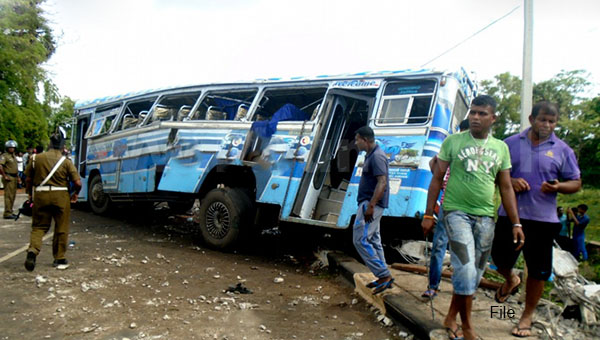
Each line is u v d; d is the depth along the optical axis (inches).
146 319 163.3
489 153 130.9
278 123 277.9
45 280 203.0
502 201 134.5
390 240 244.8
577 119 1033.5
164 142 332.2
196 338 148.1
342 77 266.5
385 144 234.8
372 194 179.3
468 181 131.6
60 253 230.4
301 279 230.7
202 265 249.3
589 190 929.5
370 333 158.2
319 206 275.4
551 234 135.9
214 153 297.4
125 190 368.8
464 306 129.9
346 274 222.1
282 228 309.4
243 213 282.4
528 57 171.3
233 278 226.2
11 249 265.0
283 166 267.4
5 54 740.0
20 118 758.5
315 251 283.3
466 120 178.9
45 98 847.7
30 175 225.3
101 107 430.0
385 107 245.1
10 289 189.9
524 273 168.4
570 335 136.6
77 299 181.6
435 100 229.9
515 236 131.2
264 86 297.6
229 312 174.4
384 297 174.1
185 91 341.4
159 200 351.3
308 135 262.5
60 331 150.0
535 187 137.6
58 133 230.2
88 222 382.9
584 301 143.3
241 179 312.5
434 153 220.1
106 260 246.8
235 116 305.9
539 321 145.6
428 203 140.6
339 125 283.4
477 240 132.0
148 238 326.0
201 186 303.1
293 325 163.5
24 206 279.4
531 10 171.9
